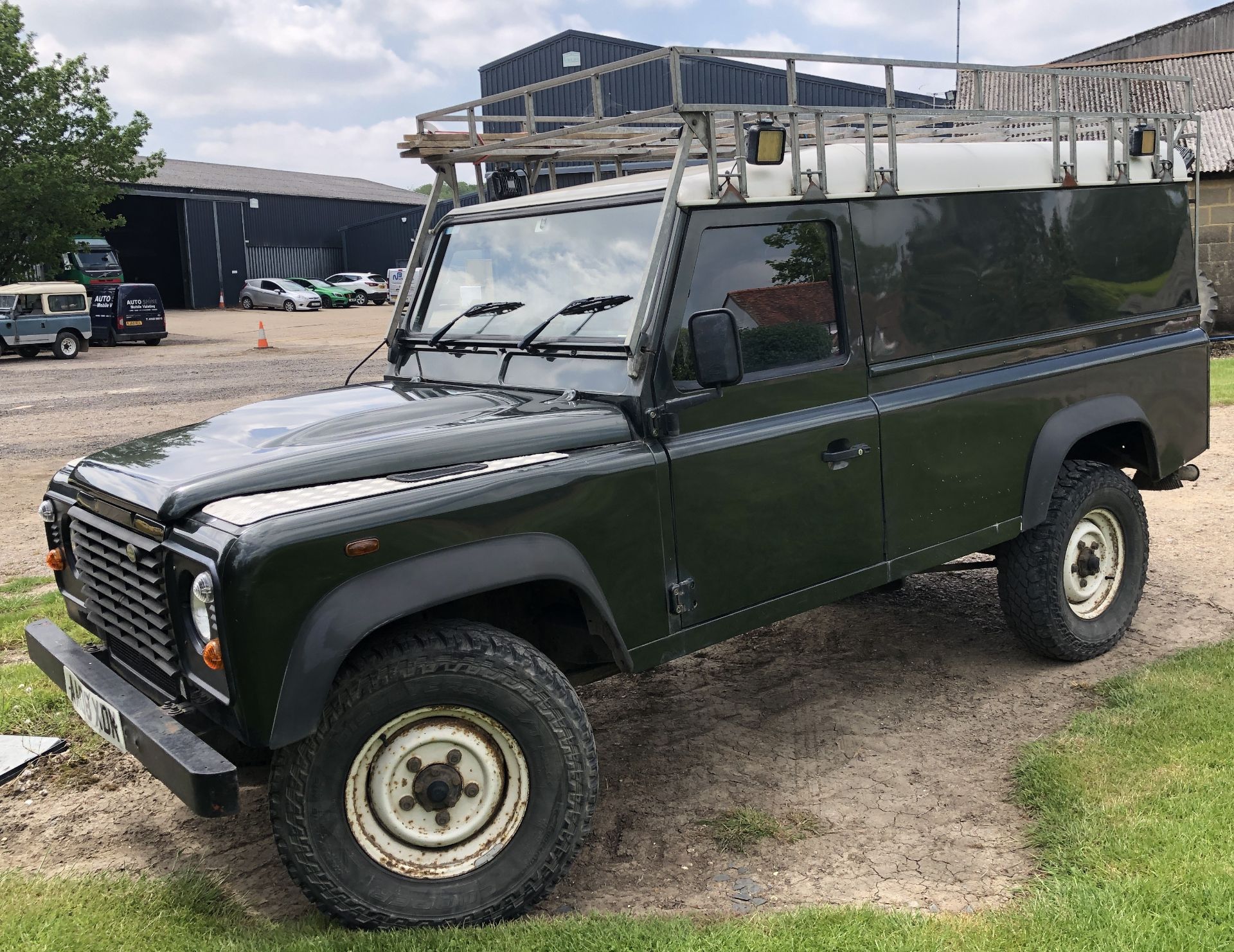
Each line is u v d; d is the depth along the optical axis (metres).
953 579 6.25
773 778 3.94
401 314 4.45
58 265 33.53
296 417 3.53
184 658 2.88
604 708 4.70
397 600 2.76
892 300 3.97
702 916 3.07
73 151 32.25
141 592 3.01
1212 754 3.71
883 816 3.62
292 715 2.63
